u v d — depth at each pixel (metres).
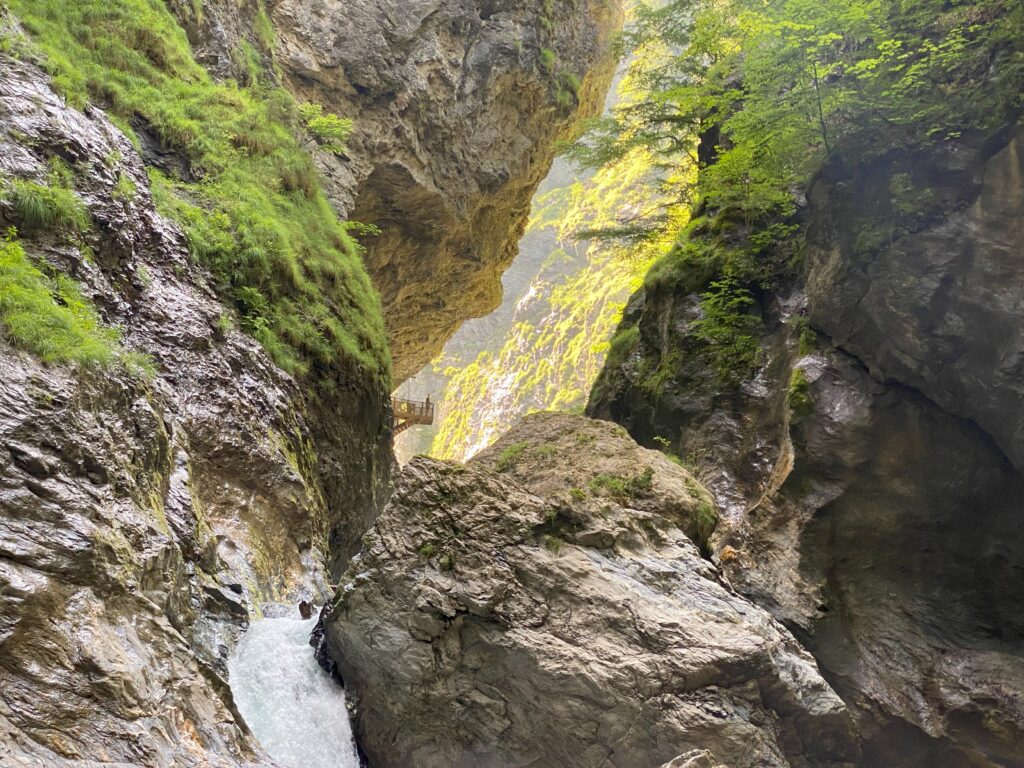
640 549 11.16
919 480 16.31
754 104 17.70
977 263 14.71
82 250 12.70
